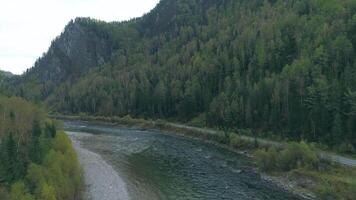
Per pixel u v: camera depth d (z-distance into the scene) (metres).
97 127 170.12
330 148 96.19
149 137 136.00
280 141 108.50
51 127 84.88
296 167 79.38
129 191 71.56
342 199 63.62
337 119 97.06
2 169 57.06
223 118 135.88
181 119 163.62
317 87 107.12
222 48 192.88
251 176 81.88
